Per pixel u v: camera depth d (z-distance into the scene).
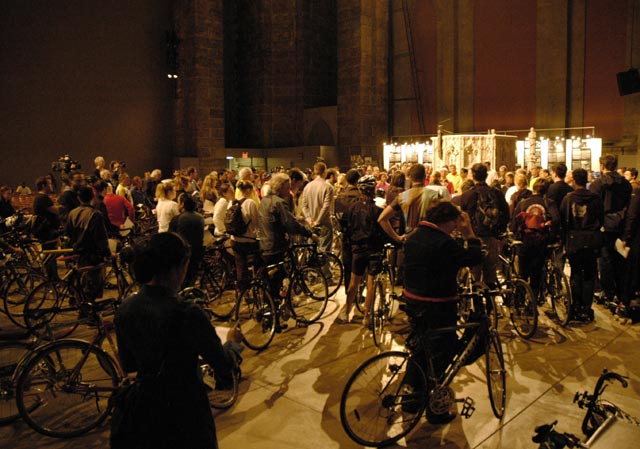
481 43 23.05
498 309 6.74
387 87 25.09
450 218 3.78
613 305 6.59
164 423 2.32
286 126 26.70
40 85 20.30
